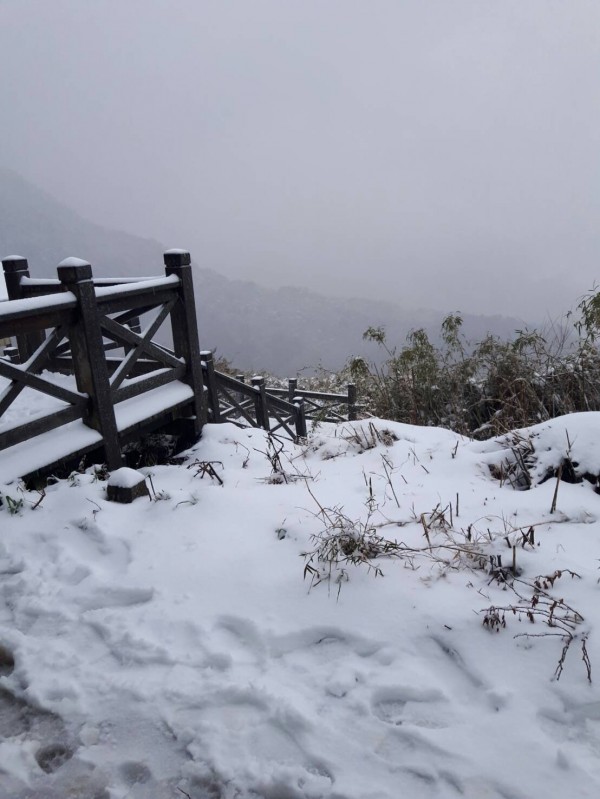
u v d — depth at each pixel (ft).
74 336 13.30
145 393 16.31
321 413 30.86
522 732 5.82
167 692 6.66
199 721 6.27
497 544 9.00
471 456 12.69
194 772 5.76
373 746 5.84
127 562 9.39
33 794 5.69
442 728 5.98
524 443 12.37
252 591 8.35
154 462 16.76
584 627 7.08
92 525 10.31
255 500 11.06
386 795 5.33
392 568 8.61
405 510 10.59
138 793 5.63
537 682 6.42
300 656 7.18
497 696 6.24
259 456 14.97
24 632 7.93
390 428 15.06
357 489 11.72
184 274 16.39
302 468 13.43
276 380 40.04
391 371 23.43
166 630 7.70
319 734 6.00
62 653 7.41
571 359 19.36
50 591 8.71
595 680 6.37
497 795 5.27
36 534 10.33
